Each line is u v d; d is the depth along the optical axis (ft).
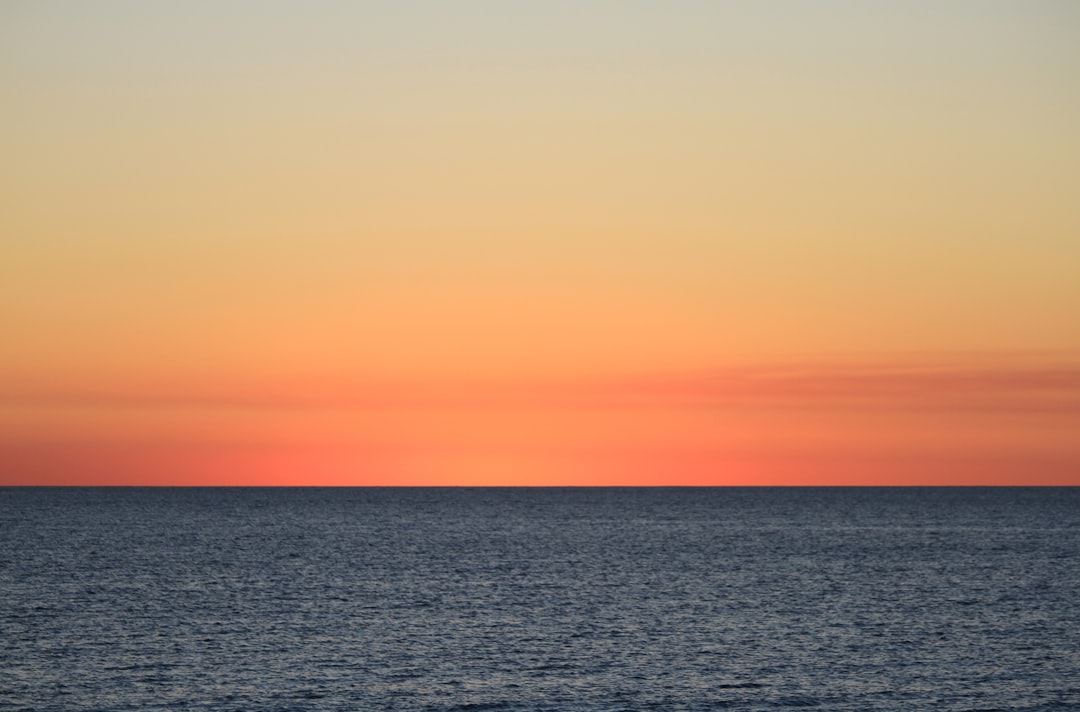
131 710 215.31
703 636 288.30
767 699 226.99
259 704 219.82
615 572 433.07
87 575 413.39
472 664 254.47
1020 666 254.88
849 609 334.03
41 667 247.70
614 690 233.35
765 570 440.86
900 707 222.07
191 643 274.77
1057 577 415.64
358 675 243.60
